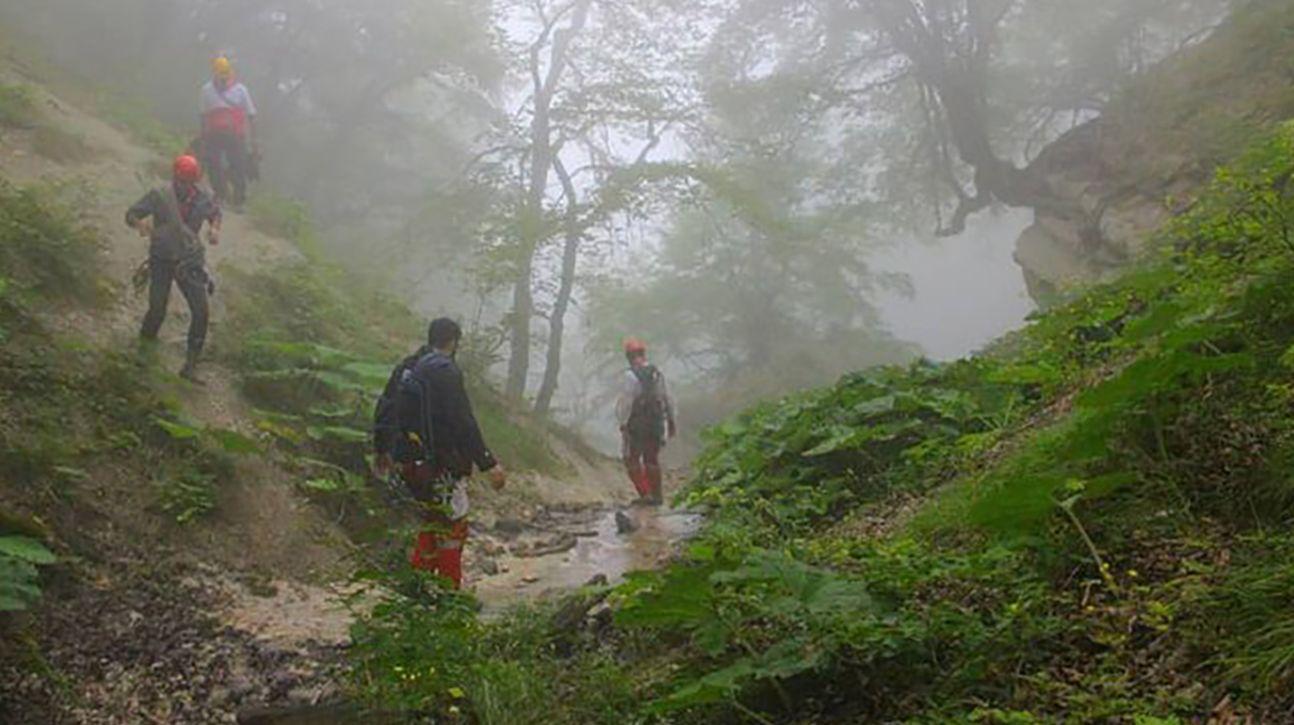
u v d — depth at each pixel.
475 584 7.43
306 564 7.32
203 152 14.05
